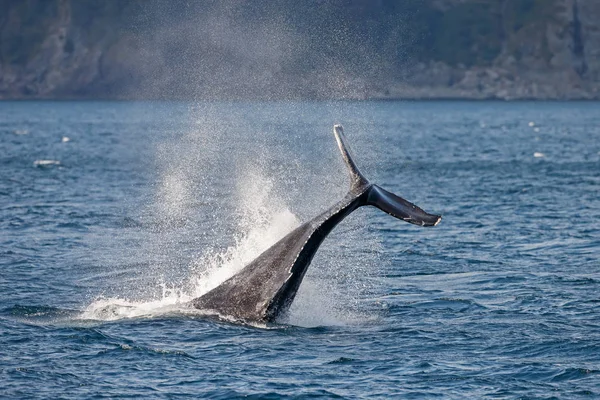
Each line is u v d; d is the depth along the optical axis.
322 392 55.81
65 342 64.38
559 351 63.91
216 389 56.12
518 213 135.75
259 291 69.50
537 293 81.31
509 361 61.88
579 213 134.62
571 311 74.88
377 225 124.00
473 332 68.81
